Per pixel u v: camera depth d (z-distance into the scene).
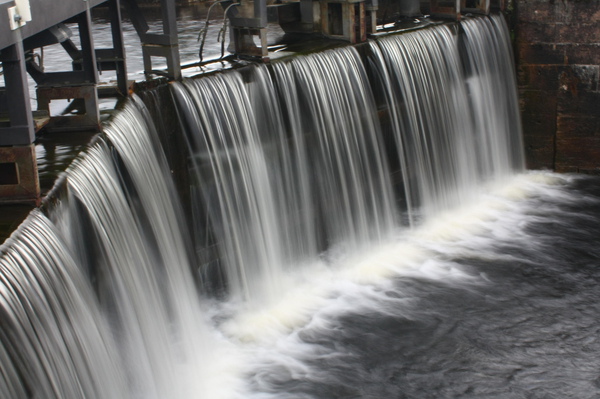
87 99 7.56
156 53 9.73
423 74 13.68
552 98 16.50
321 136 11.67
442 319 10.66
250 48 11.09
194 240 9.97
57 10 6.57
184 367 8.59
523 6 16.02
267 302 10.81
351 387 9.13
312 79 11.53
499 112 16.03
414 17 15.05
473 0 16.27
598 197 15.63
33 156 5.88
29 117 5.84
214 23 16.09
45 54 13.52
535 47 16.25
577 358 9.81
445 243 13.19
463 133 14.88
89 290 6.23
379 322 10.58
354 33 12.55
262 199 10.88
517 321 10.69
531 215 14.65
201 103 9.85
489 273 12.13
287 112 11.19
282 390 9.02
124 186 7.80
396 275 11.97
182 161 9.74
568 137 16.66
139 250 7.66
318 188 11.77
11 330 4.78
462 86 14.83
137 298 7.33
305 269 11.68
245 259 10.64
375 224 12.77
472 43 14.98
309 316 10.64
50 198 6.06
